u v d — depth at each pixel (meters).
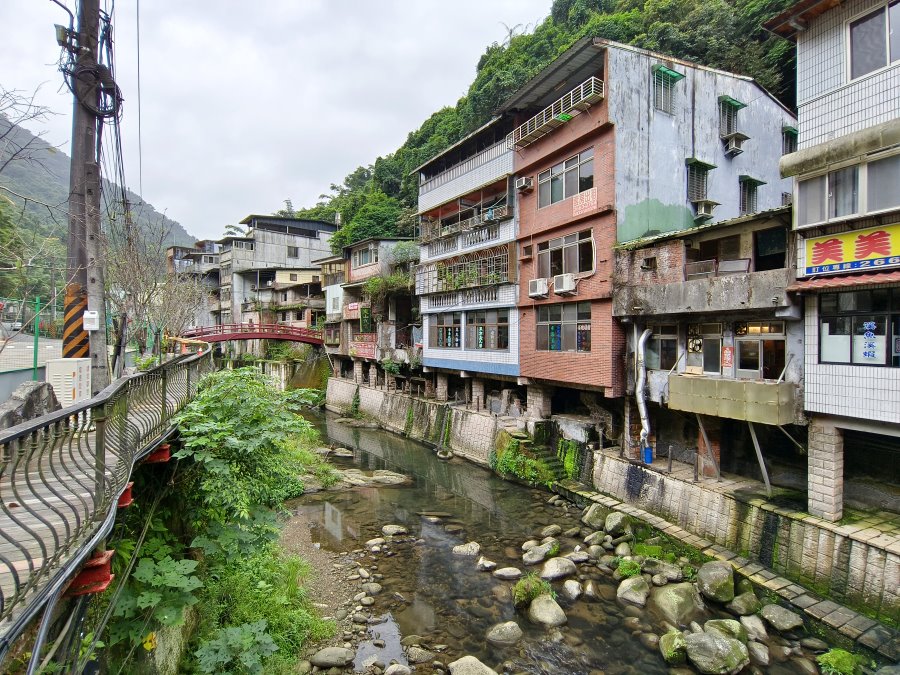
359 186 61.56
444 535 13.52
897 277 8.01
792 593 9.29
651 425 14.56
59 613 4.10
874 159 8.31
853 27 9.00
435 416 23.86
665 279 12.77
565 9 33.12
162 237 15.02
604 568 11.12
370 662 8.34
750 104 18.55
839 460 9.64
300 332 36.72
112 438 4.77
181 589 5.91
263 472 7.89
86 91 7.06
